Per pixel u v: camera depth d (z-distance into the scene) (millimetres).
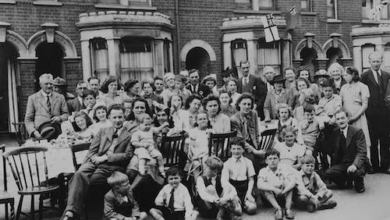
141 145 6348
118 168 6320
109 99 8852
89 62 13141
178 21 15141
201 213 6398
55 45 13805
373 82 8586
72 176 6285
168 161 6840
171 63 14562
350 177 7488
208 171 6332
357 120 8391
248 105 7434
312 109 7961
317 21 18031
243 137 7363
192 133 6992
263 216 6371
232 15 16188
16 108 13281
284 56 16391
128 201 5840
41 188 6059
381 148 8695
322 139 7918
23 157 6891
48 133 8430
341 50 18859
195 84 10391
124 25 12961
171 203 6004
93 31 12992
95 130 7352
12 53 13125
